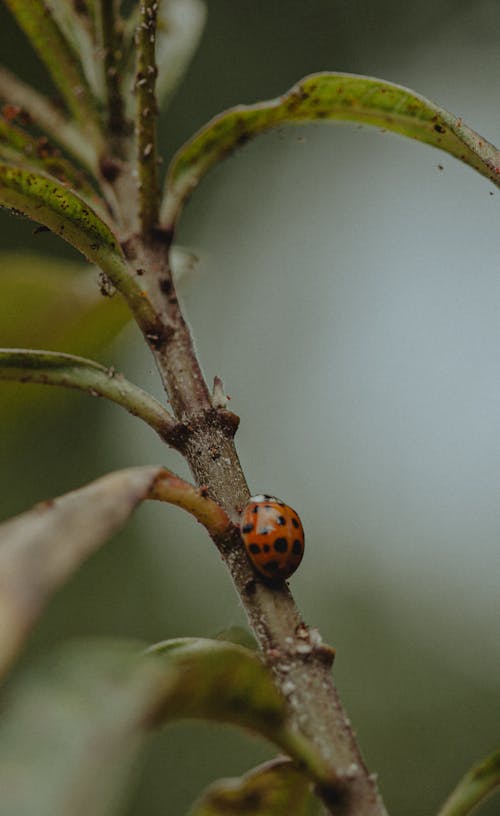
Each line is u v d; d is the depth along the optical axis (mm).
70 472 468
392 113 201
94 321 219
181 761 471
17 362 192
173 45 224
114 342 225
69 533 172
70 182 211
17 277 212
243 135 206
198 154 207
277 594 190
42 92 494
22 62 493
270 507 192
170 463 480
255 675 176
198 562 503
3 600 167
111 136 214
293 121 205
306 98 203
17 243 460
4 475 456
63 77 214
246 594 190
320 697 184
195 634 487
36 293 214
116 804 160
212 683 175
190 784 466
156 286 202
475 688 500
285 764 188
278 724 179
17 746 162
